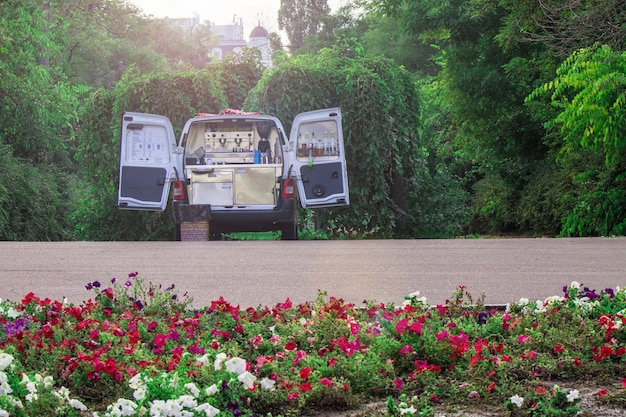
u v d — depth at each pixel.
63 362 5.44
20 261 11.27
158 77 20.80
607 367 5.51
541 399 4.79
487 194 28.94
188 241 14.95
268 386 4.86
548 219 25.25
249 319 6.85
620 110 16.95
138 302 7.41
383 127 20.38
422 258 11.36
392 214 20.72
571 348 5.87
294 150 16.12
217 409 4.44
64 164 39.47
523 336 6.00
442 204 22.56
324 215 20.28
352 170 20.47
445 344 5.63
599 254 11.52
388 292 8.77
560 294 8.53
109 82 56.22
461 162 31.56
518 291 8.73
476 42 25.72
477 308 7.17
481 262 10.88
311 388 4.91
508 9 22.30
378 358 5.46
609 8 18.11
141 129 16.34
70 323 6.43
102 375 5.15
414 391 5.14
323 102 20.36
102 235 21.25
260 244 13.63
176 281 9.57
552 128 24.97
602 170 20.91
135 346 5.82
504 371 5.29
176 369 5.09
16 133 30.39
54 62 45.75
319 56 22.23
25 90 29.16
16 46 29.84
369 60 21.19
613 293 7.49
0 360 4.82
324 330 6.23
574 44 19.25
